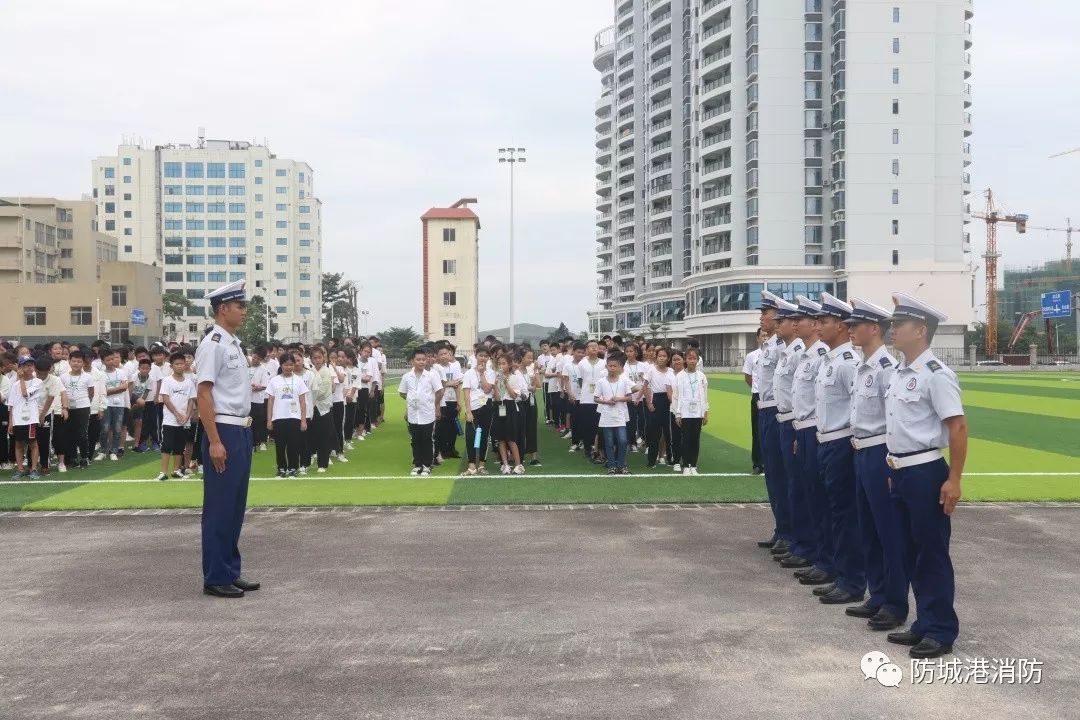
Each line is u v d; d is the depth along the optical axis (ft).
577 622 20.11
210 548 22.53
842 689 16.03
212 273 391.04
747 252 235.61
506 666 17.29
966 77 240.12
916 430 18.51
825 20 225.97
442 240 241.76
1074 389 113.80
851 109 216.54
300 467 44.98
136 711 15.21
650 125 314.14
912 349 18.80
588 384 49.78
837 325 22.71
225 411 23.11
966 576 23.85
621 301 355.15
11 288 236.43
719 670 17.02
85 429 47.57
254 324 330.13
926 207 217.97
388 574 24.52
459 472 45.83
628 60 344.90
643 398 49.78
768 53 226.17
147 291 250.98
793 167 227.61
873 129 216.74
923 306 18.72
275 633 19.48
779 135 226.99
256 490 39.40
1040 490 37.32
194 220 389.60
